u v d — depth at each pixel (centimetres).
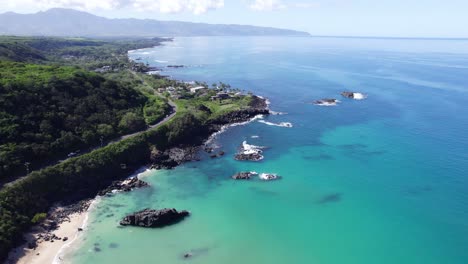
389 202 11125
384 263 8631
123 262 8538
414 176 12750
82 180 11788
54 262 8425
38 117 13288
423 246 9188
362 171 13175
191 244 9250
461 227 9906
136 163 13612
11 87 13750
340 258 8806
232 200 11262
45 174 11106
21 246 8906
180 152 14788
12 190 10138
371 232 9744
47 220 10019
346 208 10838
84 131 13812
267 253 8981
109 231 9644
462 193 11581
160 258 8719
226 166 13650
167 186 12112
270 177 12662
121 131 14900
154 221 9800
